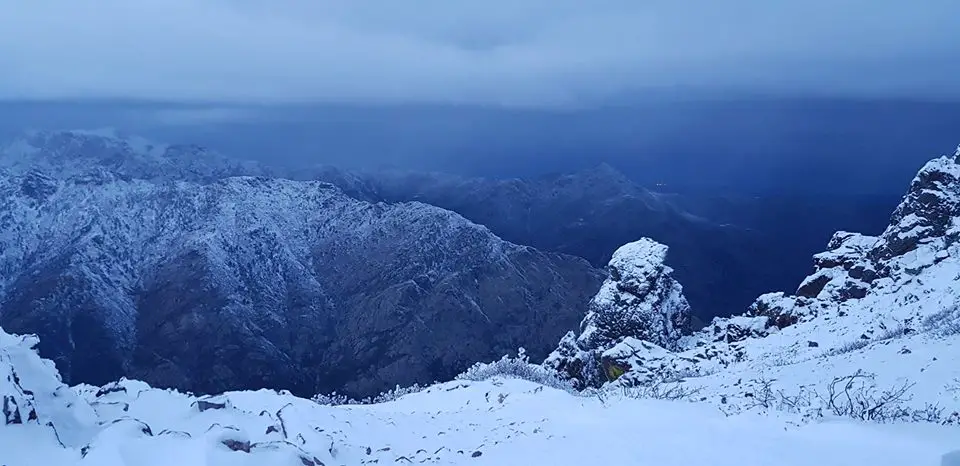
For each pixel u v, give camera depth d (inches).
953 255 1847.9
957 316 1261.1
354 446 675.4
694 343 2320.4
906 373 904.3
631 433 612.7
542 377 1854.1
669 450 550.9
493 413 949.8
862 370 979.3
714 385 1190.9
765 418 623.5
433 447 733.3
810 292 2202.3
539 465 555.8
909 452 497.4
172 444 470.0
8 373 485.1
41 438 457.1
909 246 2014.0
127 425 486.6
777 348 1672.0
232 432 493.7
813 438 550.0
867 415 673.6
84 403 548.4
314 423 752.3
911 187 2143.2
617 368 1978.3
